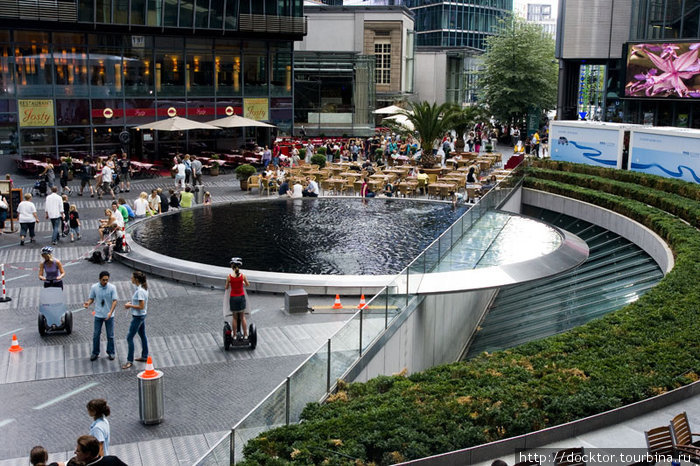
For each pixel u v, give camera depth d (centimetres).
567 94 5369
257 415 832
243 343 1384
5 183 2509
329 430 849
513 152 5334
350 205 2973
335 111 6106
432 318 1684
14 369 1272
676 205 2294
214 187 3522
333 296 1730
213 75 4406
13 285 1802
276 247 2156
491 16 10881
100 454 701
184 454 982
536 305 2094
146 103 4169
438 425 871
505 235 2189
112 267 1991
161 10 4066
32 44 3744
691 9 4094
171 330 1495
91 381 1227
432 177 3494
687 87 4128
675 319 1259
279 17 4494
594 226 2767
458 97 8675
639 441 873
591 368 1041
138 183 3584
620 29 5019
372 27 7194
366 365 1234
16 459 959
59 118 3878
